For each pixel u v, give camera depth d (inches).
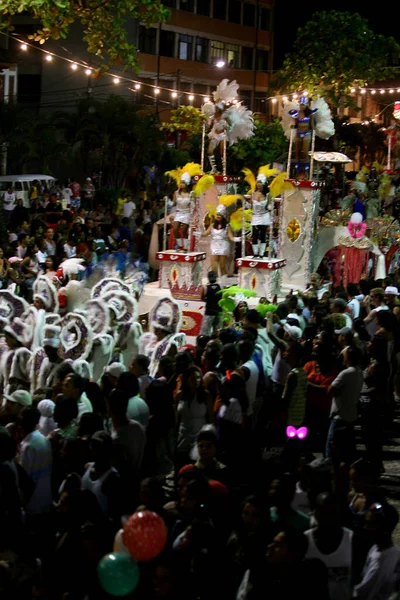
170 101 2464.3
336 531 299.4
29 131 1595.7
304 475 361.4
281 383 564.4
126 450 394.3
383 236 1126.4
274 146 1802.4
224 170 957.8
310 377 569.6
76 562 296.7
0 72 1614.2
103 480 350.9
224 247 890.7
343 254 1035.3
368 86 2485.2
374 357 523.2
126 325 605.9
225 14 2657.5
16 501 343.9
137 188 1747.0
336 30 1956.2
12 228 1142.3
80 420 386.9
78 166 1828.2
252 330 579.2
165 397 444.1
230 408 468.8
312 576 269.7
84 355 554.9
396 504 482.6
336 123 2043.6
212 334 657.6
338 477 398.3
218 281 905.5
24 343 564.1
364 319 687.1
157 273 1063.6
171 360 502.9
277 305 727.1
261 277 866.1
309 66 1979.6
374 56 1977.1
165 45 2458.2
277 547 272.2
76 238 1038.4
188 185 891.4
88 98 1727.4
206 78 2603.3
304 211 983.6
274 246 976.9
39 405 421.1
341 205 1306.6
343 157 1499.8
